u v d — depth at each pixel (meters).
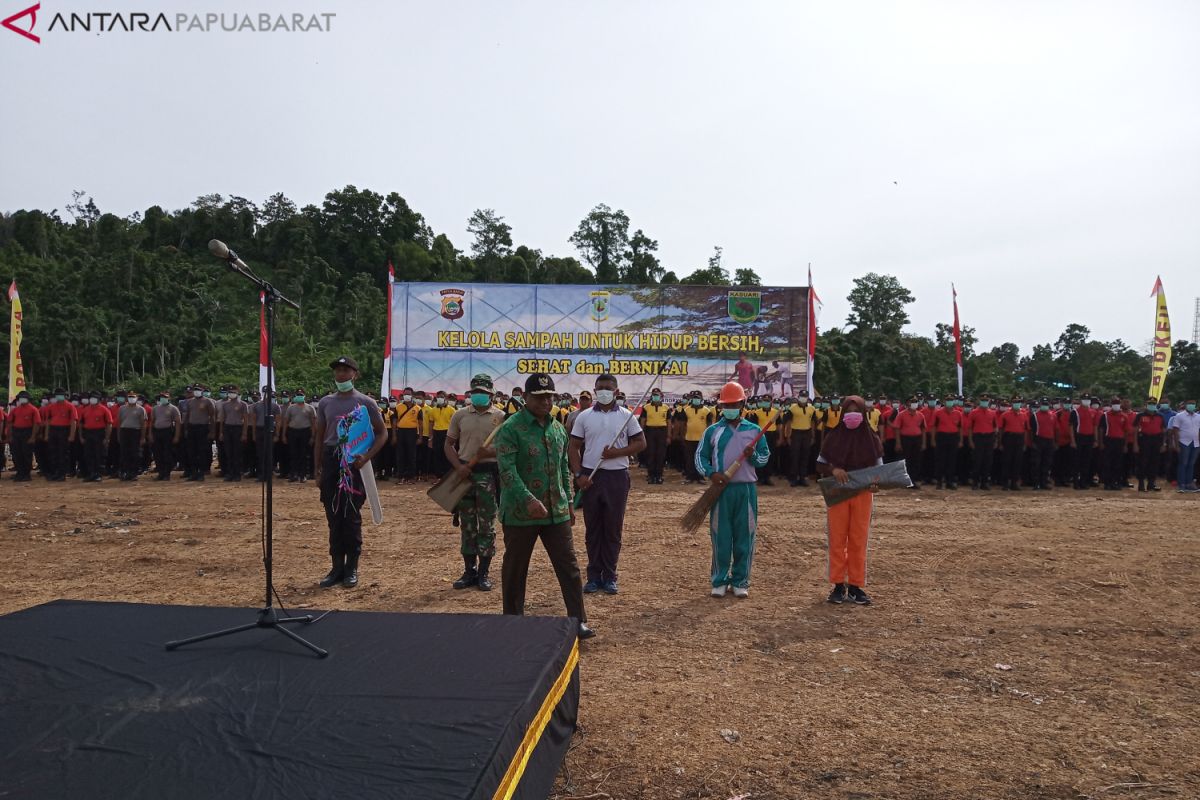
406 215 74.69
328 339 57.47
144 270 58.72
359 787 2.42
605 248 64.44
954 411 16.61
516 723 2.98
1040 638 6.14
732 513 7.41
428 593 7.46
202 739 2.79
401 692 3.24
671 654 5.71
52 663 3.62
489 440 7.25
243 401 17.70
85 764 2.60
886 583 8.00
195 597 7.24
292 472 16.77
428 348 23.28
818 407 17.56
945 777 3.83
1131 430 17.06
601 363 23.25
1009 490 16.83
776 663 5.54
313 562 8.84
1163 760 4.02
